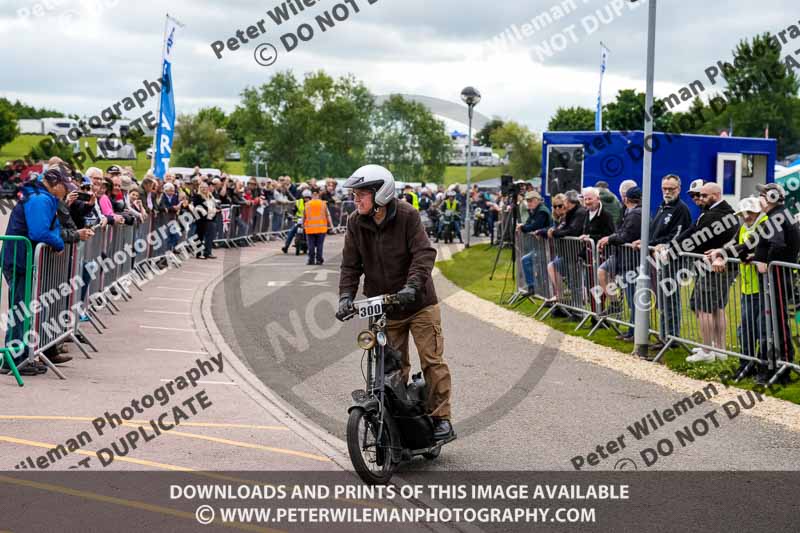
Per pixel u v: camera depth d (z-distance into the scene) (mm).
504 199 25469
